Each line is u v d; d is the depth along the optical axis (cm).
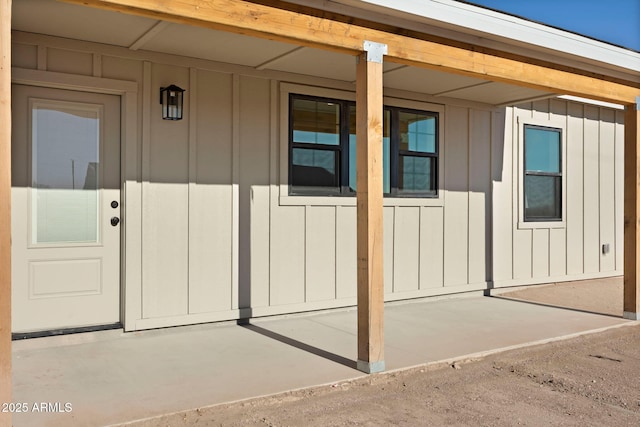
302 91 627
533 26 539
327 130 650
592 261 941
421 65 490
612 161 976
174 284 553
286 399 386
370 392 408
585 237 930
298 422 351
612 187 976
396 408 379
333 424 350
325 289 649
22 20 451
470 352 500
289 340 530
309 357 476
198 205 566
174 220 553
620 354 520
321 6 422
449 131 757
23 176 491
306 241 635
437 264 748
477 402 393
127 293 526
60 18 445
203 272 570
